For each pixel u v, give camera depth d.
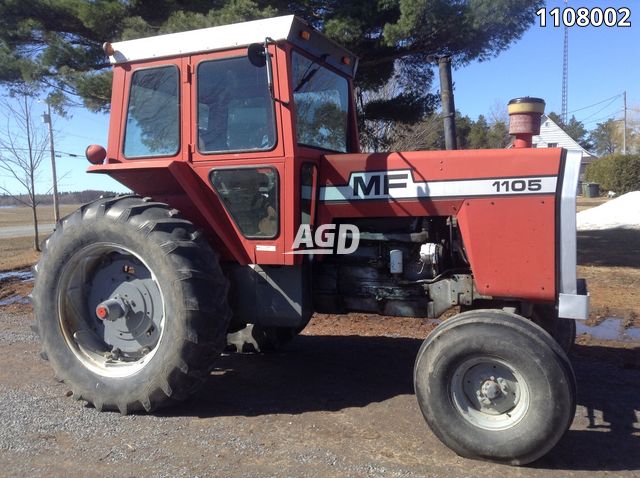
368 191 3.79
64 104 9.73
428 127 12.22
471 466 3.02
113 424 3.56
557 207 3.32
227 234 3.89
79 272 3.97
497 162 3.44
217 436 3.38
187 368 3.52
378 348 5.31
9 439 3.33
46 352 3.94
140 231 3.60
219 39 3.78
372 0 8.69
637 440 3.34
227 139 3.81
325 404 3.90
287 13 8.96
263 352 5.14
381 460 3.08
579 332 5.85
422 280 3.79
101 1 8.57
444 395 3.13
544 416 2.92
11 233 22.53
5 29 9.02
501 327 3.04
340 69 4.44
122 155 4.14
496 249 3.44
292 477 2.89
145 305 3.85
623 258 10.92
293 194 3.66
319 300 4.08
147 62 4.03
